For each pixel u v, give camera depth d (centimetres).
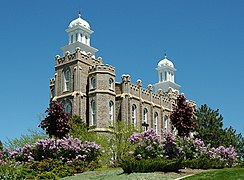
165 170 2547
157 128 6819
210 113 5781
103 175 2686
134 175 2420
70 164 3094
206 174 2273
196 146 2966
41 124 3419
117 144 4944
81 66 6203
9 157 3219
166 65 9025
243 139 5716
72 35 7619
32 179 2658
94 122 5906
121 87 6259
